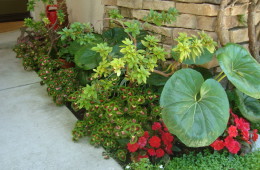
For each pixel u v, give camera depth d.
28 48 3.17
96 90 1.90
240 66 1.85
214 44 1.92
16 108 2.40
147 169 1.68
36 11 4.27
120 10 2.86
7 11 4.57
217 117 1.62
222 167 1.77
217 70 2.42
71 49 2.72
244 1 2.25
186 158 1.85
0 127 2.14
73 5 3.90
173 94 1.68
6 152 1.89
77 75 2.59
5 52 3.60
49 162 1.81
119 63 1.62
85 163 1.81
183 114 1.63
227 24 2.23
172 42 2.47
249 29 2.27
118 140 1.87
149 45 1.92
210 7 2.12
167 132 1.85
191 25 2.31
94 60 2.36
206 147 1.95
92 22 3.54
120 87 2.12
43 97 2.59
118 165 1.80
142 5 2.60
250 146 1.89
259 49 2.42
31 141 2.00
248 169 1.74
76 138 1.98
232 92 2.29
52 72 2.62
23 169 1.75
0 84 2.79
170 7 2.28
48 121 2.24
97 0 3.30
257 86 1.76
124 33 2.59
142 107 2.16
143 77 1.66
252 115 1.93
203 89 1.70
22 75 2.99
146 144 1.82
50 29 2.99
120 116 1.93
